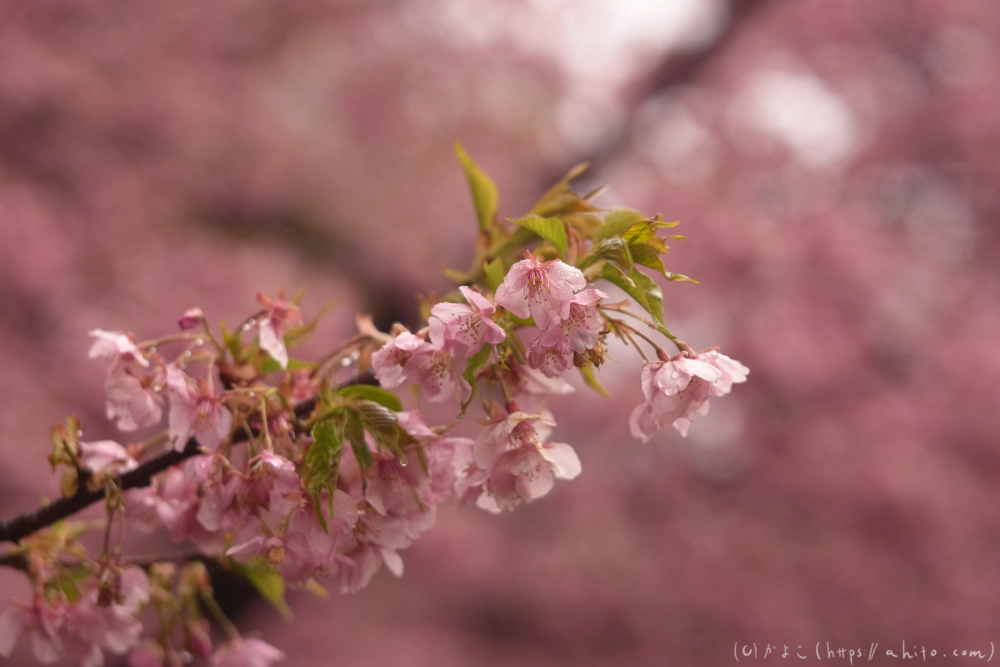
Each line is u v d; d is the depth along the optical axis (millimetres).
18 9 8289
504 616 9461
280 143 9961
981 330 8250
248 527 1117
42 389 7094
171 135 9203
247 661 1707
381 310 10797
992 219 9242
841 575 7770
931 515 7379
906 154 9406
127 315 7645
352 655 8734
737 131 9805
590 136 11750
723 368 1091
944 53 9781
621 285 1061
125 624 1382
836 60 9922
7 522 1334
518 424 1136
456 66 11266
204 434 1178
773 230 8625
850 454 7672
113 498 1291
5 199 7621
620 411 8672
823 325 8164
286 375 1270
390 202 10836
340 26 10906
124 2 9203
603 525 9062
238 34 10117
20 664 4863
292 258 9492
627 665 8344
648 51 11070
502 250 1356
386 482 1105
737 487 8773
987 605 7445
